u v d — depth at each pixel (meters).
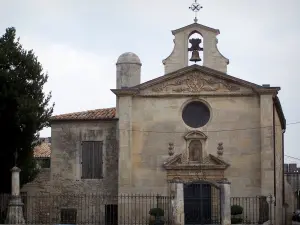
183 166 43.28
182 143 43.88
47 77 43.66
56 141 46.25
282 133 54.41
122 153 43.56
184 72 44.12
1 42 42.88
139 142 44.06
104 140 45.97
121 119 43.88
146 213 43.09
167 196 40.53
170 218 39.75
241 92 43.75
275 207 42.66
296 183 86.06
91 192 45.53
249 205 42.56
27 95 41.78
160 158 43.81
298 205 90.50
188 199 42.84
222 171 43.22
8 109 41.47
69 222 45.28
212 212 42.59
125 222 42.84
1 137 41.78
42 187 45.84
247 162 43.25
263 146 42.88
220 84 44.03
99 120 46.03
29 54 42.91
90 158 45.94
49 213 45.44
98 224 43.41
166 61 45.56
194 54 45.31
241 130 43.59
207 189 43.03
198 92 44.03
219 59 45.16
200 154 43.53
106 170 45.66
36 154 50.38
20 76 42.03
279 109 46.97
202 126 43.91
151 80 44.12
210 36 45.44
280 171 49.91
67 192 45.66
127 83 47.62
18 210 36.41
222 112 43.88
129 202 43.06
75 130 46.22
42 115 42.72
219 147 43.41
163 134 44.00
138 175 43.72
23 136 41.75
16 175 37.25
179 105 44.16
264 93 43.28
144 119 44.22
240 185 43.09
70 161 46.00
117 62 48.22
